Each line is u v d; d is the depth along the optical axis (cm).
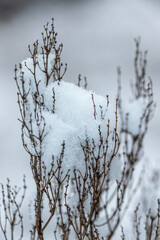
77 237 324
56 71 348
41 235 306
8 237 456
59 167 295
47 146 315
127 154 454
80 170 330
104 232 379
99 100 343
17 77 339
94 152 326
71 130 320
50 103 337
